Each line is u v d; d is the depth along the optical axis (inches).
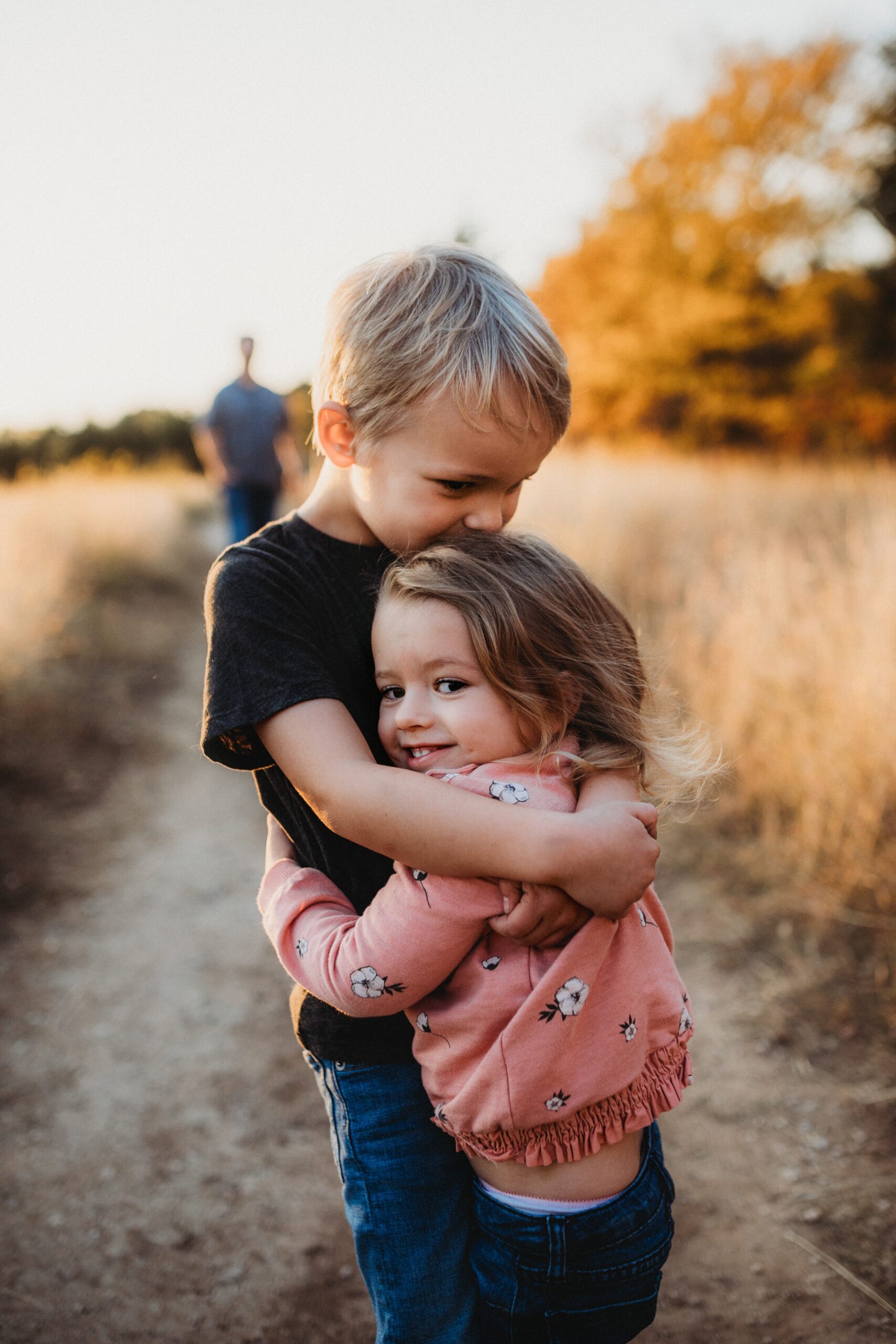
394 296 40.0
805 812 119.0
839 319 679.7
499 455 40.0
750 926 110.4
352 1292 71.4
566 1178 39.2
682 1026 41.9
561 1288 39.2
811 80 656.4
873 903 107.2
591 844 36.4
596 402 733.3
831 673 132.9
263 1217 78.4
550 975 37.2
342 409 41.5
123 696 218.4
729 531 237.6
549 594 41.6
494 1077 37.2
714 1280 69.9
